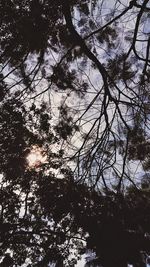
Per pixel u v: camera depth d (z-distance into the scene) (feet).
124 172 34.78
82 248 35.99
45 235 38.11
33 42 32.17
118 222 27.78
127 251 26.35
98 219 28.22
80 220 29.86
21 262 39.32
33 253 39.55
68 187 34.14
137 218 28.14
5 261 39.29
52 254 37.76
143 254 26.58
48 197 34.73
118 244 26.58
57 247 37.76
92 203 31.40
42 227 38.24
